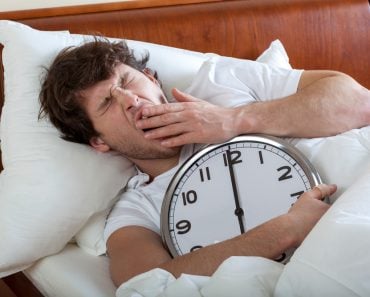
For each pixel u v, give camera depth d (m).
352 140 1.32
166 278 1.08
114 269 1.27
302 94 1.42
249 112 1.39
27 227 1.34
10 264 1.35
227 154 1.36
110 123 1.39
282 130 1.38
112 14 1.83
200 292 1.03
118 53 1.47
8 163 1.42
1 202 1.37
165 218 1.32
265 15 1.98
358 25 2.08
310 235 1.01
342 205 1.04
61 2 1.86
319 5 2.05
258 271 1.02
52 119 1.44
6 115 1.48
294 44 2.01
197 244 1.29
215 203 1.32
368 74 2.11
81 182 1.39
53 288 1.34
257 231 1.17
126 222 1.36
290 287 0.96
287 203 1.28
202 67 1.58
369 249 0.91
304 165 1.30
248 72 1.56
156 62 1.65
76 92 1.41
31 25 1.74
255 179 1.32
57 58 1.48
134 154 1.41
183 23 1.89
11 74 1.51
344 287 0.90
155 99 1.43
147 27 1.85
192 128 1.35
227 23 1.94
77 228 1.39
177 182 1.35
